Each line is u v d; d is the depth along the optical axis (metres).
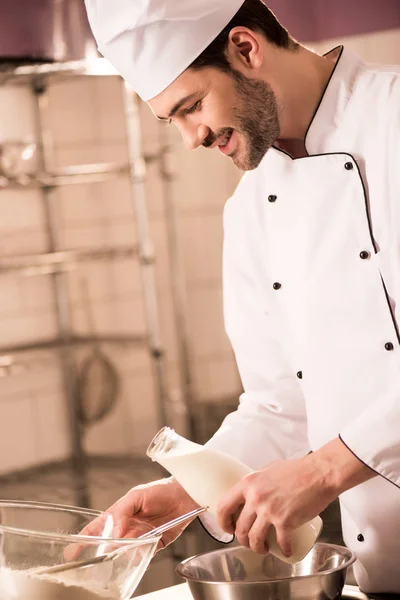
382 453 1.55
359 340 1.80
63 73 5.06
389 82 1.78
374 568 1.87
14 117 5.65
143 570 1.36
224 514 1.57
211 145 1.77
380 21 5.03
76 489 5.18
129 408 6.12
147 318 5.63
